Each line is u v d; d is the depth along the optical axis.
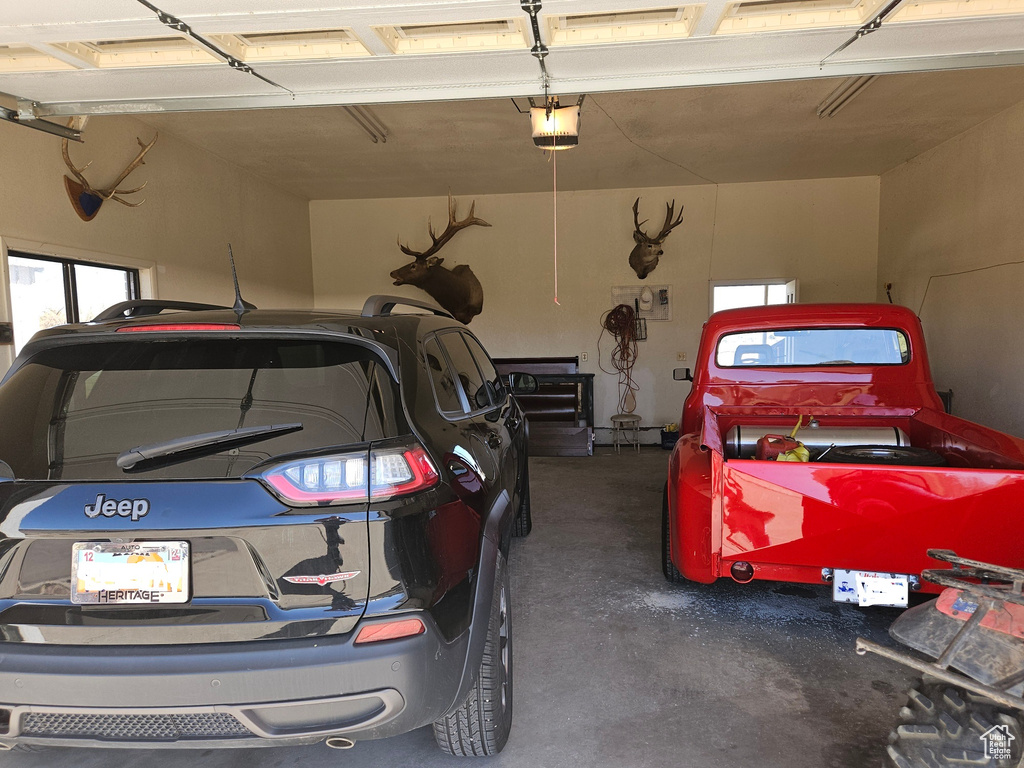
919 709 1.58
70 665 1.40
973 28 2.73
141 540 1.45
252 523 1.43
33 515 1.46
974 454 2.89
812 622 3.11
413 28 2.83
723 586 3.59
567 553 4.21
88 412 1.57
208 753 2.10
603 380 9.05
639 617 3.19
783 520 2.61
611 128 6.26
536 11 2.51
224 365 1.64
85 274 4.99
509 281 9.14
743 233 8.66
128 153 5.39
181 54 2.99
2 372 4.15
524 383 4.04
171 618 1.44
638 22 2.78
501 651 2.07
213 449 1.50
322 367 1.64
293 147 6.58
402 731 1.50
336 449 1.50
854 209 8.42
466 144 6.64
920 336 3.82
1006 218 5.78
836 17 2.70
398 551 1.48
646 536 4.58
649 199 8.79
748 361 4.02
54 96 3.48
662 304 8.88
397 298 2.40
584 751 2.09
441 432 1.85
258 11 2.47
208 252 6.64
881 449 3.05
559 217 9.00
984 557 2.41
